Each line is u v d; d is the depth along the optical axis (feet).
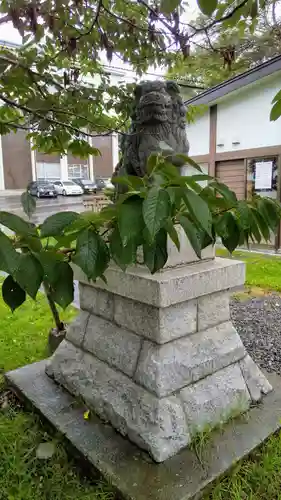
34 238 2.37
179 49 6.25
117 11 5.85
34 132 6.57
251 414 5.24
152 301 4.43
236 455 4.45
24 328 9.62
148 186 2.44
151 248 2.43
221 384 5.09
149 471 4.19
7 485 4.33
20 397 6.11
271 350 8.52
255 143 20.43
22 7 4.83
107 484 4.10
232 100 21.25
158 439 4.33
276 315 10.91
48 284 2.54
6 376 6.54
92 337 5.65
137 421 4.58
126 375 4.99
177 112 5.55
